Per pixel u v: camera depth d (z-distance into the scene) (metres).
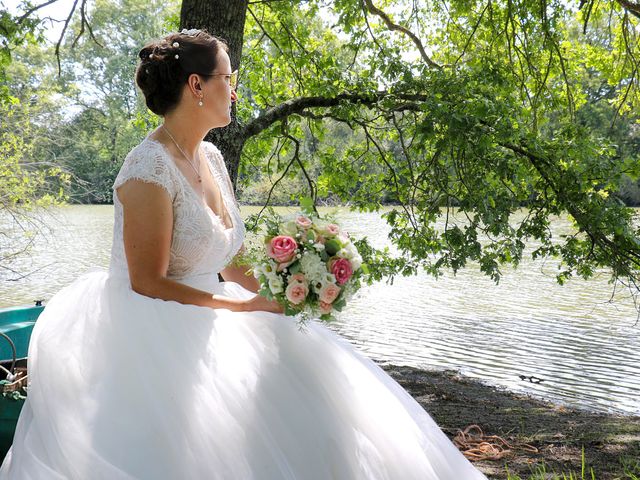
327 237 2.16
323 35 9.81
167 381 2.01
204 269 2.34
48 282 16.17
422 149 6.96
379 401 2.27
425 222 7.35
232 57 5.97
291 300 2.08
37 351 2.15
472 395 7.91
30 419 2.14
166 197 2.14
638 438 5.72
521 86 7.54
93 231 27.52
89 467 1.87
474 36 8.84
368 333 11.68
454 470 2.32
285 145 8.64
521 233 6.92
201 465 1.89
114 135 33.16
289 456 2.01
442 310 13.73
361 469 2.06
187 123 2.29
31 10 7.09
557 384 8.78
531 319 12.88
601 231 6.68
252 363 2.12
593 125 22.44
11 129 12.16
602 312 13.57
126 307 2.14
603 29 9.26
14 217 11.98
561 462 4.93
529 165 7.03
